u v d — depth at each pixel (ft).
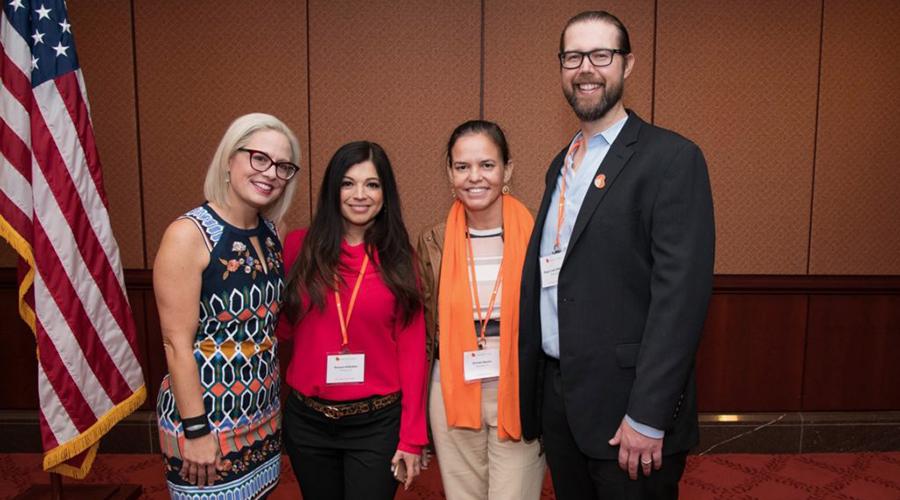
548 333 6.10
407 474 6.07
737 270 11.56
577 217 5.60
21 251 7.92
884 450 11.68
